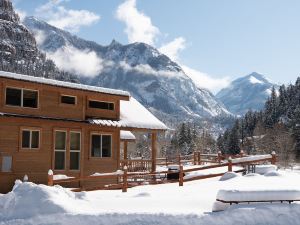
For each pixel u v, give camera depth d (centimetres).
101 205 1398
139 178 2569
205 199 1498
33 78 2055
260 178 2016
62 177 1817
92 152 2336
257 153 8619
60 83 2156
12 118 1988
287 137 7881
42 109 2123
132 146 9488
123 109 2628
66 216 1244
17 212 1324
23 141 2042
